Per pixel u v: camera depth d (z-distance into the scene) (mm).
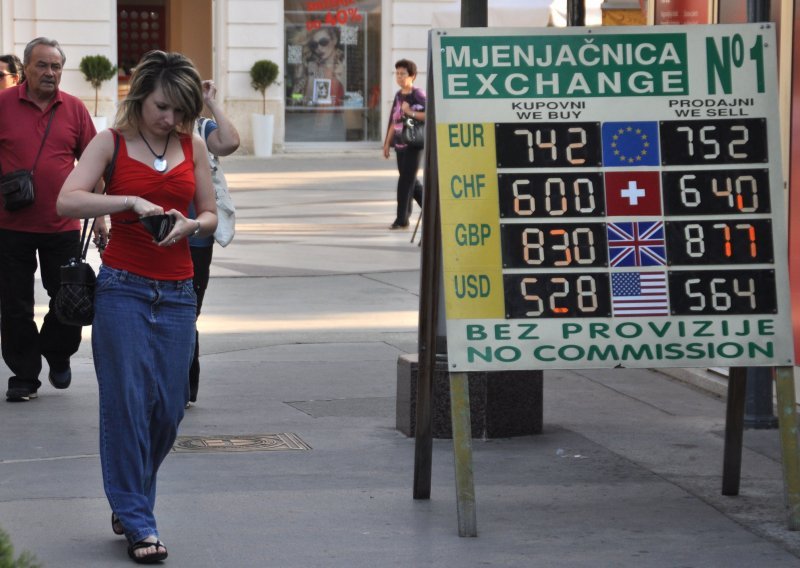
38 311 24953
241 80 72000
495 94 12734
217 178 17484
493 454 15344
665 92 12930
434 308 13281
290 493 13688
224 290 28312
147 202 11172
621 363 12641
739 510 13219
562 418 17281
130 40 88062
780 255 12867
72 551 11805
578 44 12867
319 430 16547
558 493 13789
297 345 22547
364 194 51625
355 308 26281
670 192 12820
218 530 12430
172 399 11812
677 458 15234
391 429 16625
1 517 12727
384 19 73562
